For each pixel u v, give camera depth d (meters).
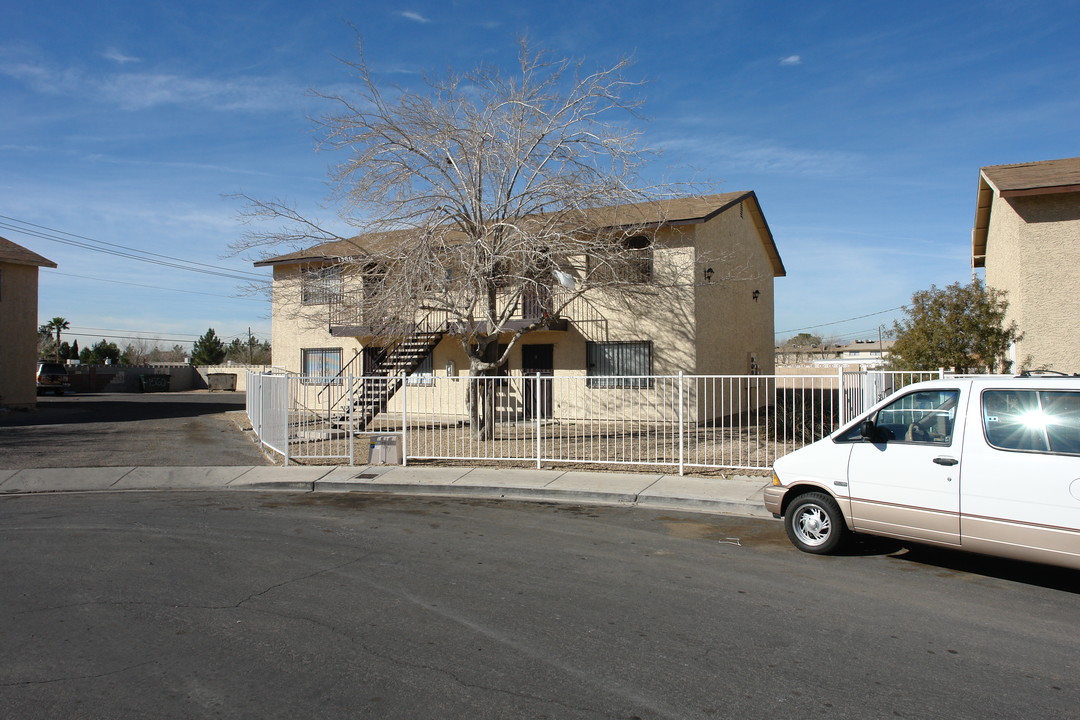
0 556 7.11
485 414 15.87
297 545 7.60
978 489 6.12
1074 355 12.91
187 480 12.27
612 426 20.23
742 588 6.10
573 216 15.11
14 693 4.10
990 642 4.91
